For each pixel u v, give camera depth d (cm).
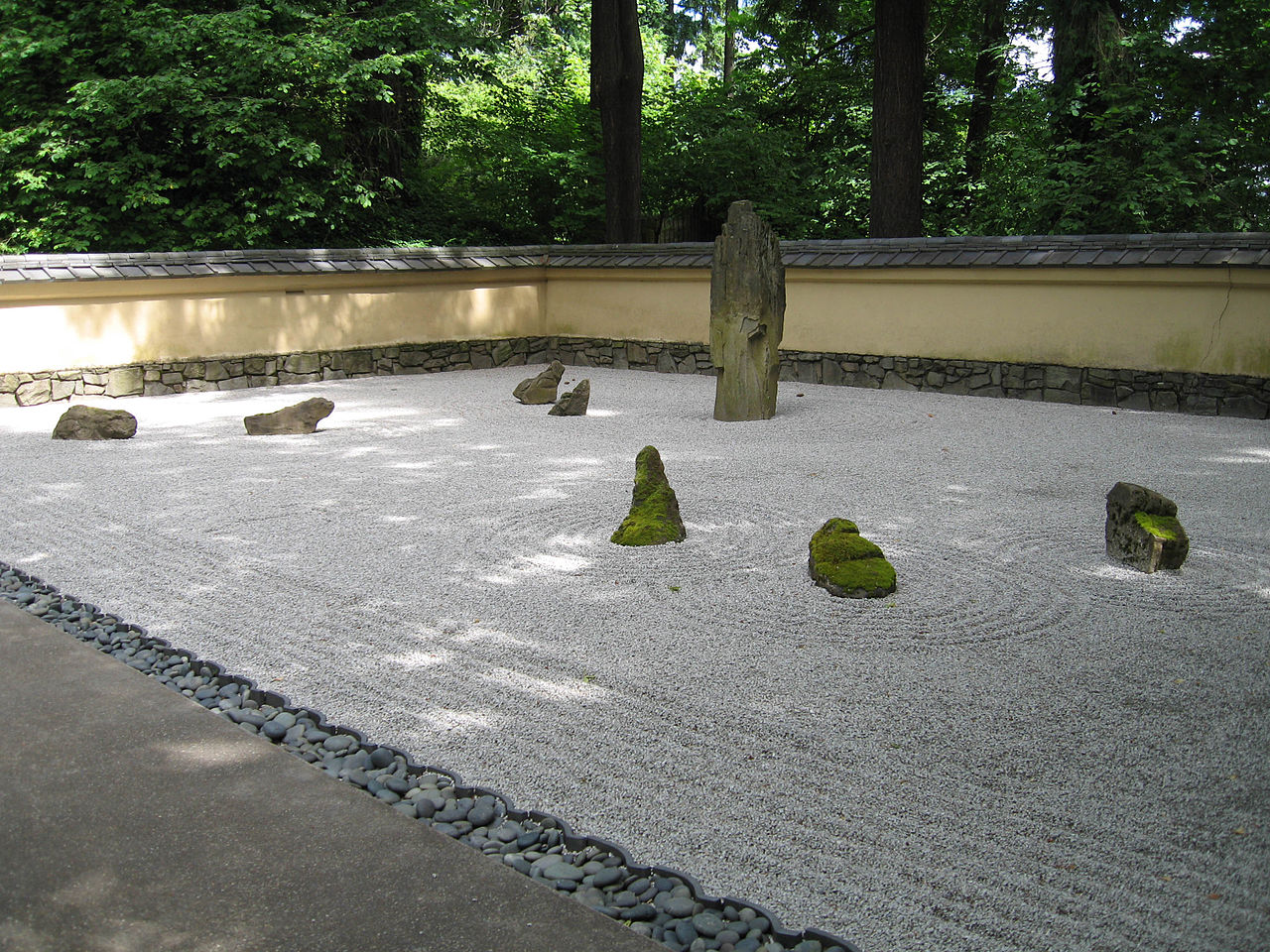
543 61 2930
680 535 641
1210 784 344
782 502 734
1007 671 439
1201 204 1670
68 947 240
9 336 1233
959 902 279
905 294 1354
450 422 1096
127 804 304
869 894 282
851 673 438
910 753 367
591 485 789
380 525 680
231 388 1413
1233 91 1827
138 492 775
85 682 394
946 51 2348
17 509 726
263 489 782
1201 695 415
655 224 2370
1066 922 270
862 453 912
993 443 962
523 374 1577
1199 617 504
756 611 515
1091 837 311
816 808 329
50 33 1659
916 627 492
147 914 252
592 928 248
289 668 445
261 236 1741
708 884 288
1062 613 510
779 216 2177
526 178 2225
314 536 655
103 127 1666
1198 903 278
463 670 443
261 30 1734
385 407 1223
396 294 1567
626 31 1894
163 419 1132
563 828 308
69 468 862
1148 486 780
